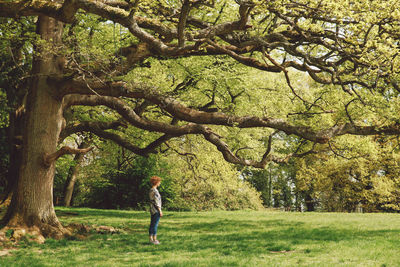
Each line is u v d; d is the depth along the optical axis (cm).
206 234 1176
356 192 3142
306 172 3412
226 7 1533
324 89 1491
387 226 1420
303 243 952
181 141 2303
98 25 1655
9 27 1202
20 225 1066
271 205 4547
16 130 1566
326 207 3638
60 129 1198
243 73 1850
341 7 867
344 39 972
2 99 1514
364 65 1034
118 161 2755
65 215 1770
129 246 930
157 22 1070
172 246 921
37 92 1150
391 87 1184
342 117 1398
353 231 1235
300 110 1565
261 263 685
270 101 1942
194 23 1222
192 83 1802
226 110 1862
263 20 1280
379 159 2856
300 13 1020
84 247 929
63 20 962
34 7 934
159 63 1778
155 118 1891
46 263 725
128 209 2670
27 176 1107
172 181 2834
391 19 924
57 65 1199
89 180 3012
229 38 1241
